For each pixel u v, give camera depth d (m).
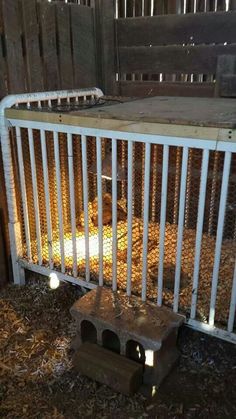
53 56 2.38
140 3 2.60
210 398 1.56
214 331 1.62
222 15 2.28
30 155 1.93
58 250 2.17
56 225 2.29
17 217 2.14
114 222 1.74
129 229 1.71
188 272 1.92
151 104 1.97
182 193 1.52
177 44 2.48
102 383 1.62
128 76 2.79
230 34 2.29
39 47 2.28
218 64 2.33
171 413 1.50
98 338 1.68
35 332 1.92
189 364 1.72
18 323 1.98
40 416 1.50
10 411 1.51
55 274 2.07
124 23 2.61
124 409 1.52
